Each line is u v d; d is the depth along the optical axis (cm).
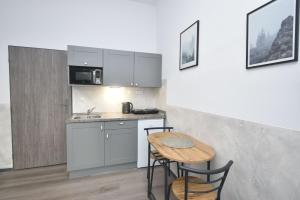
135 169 287
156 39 350
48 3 286
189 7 228
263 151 128
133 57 304
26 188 228
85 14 306
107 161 271
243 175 146
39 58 284
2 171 275
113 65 291
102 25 317
